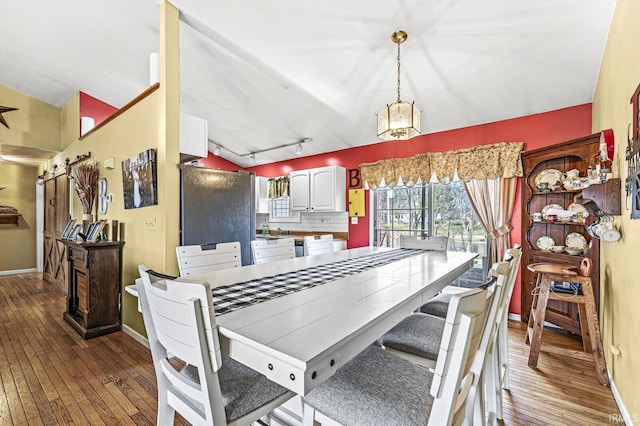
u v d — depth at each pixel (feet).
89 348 8.78
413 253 8.92
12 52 11.91
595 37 7.13
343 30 8.11
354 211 15.42
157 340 3.95
